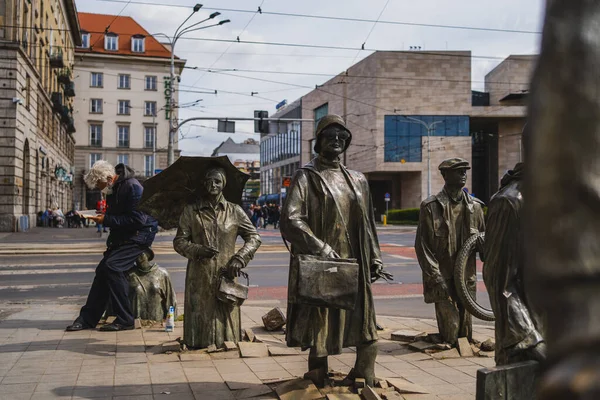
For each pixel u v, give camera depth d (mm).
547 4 725
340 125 4801
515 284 3338
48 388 5156
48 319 8656
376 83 59719
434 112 60125
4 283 13023
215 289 6488
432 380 5621
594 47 674
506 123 62219
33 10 34688
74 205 67250
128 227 7758
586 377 591
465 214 6820
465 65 60281
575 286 641
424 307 10406
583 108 659
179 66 70000
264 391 5008
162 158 69438
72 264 16594
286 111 89688
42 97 39375
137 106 69188
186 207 6555
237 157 136250
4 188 30484
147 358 6246
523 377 2148
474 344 6957
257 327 8305
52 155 46000
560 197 654
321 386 4816
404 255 20781
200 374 5648
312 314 4633
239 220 6625
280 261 18062
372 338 4738
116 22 70562
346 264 4301
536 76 706
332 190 4738
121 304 7750
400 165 59969
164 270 8469
